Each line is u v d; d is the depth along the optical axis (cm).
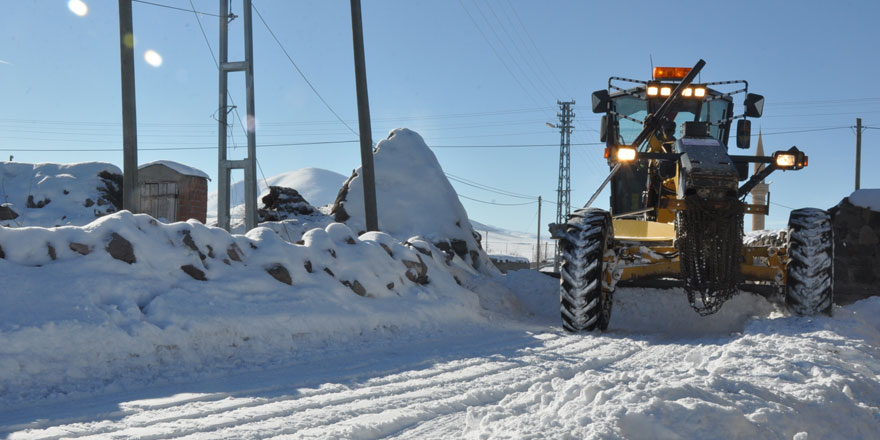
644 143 807
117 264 507
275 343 520
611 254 705
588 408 274
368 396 363
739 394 304
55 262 483
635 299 812
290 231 1530
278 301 575
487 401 365
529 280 1044
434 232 1268
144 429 286
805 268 668
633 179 827
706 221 627
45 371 380
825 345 495
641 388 300
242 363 467
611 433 242
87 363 400
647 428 250
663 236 750
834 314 684
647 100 833
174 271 543
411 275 791
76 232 506
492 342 613
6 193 1463
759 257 706
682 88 676
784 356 439
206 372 430
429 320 706
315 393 370
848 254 1091
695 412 259
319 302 610
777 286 723
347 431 287
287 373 435
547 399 317
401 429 303
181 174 1745
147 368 423
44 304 429
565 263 688
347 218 1335
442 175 1392
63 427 288
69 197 1463
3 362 368
